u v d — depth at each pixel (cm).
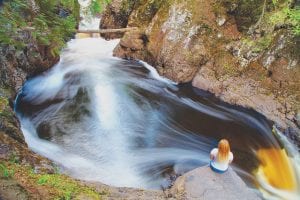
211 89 1064
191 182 532
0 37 540
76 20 623
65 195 509
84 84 1079
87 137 881
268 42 1052
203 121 992
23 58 982
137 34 1206
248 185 798
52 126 906
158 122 973
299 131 927
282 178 838
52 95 1021
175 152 866
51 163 654
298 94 980
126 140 891
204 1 1138
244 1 1097
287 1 1046
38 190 503
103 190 576
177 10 1136
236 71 1072
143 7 1237
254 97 1015
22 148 655
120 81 1112
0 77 895
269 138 940
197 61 1103
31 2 587
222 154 511
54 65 1138
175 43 1124
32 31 558
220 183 522
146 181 762
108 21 1350
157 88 1096
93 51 1267
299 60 1010
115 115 976
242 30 1107
